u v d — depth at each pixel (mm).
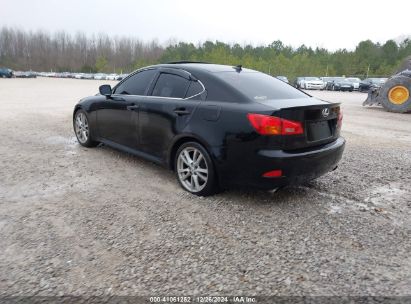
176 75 4379
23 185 4230
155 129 4387
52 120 9203
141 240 3025
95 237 3055
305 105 3521
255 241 3062
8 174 4613
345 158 5938
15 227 3189
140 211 3588
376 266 2740
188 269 2639
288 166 3416
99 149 5992
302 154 3508
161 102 4305
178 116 4059
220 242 3029
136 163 5219
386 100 13102
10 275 2516
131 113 4750
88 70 93438
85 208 3625
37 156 5508
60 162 5199
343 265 2744
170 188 4242
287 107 3410
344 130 8828
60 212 3516
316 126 3723
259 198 3996
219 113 3697
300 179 3580
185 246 2949
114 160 5355
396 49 56281
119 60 102562
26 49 108812
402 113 12992
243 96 3699
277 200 3963
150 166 5082
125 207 3674
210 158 3795
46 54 108625
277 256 2842
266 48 72438
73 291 2373
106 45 110438
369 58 55438
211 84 3951
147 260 2736
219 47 63531
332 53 64938
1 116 9680
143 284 2461
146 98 4566
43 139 6762
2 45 106750
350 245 3041
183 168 4160
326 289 2463
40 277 2502
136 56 104188
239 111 3562
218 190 3982
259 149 3432
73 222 3314
